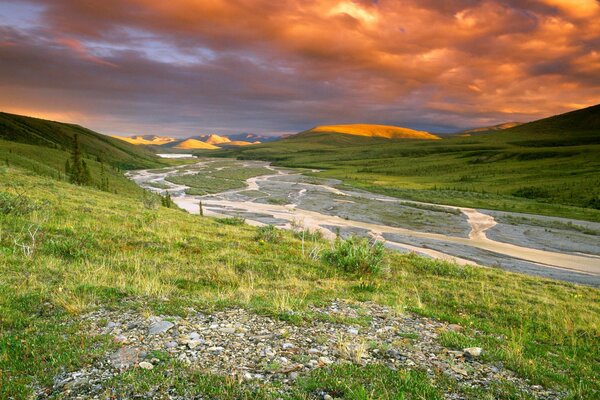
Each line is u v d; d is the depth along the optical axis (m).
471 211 94.69
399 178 184.00
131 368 5.98
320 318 9.37
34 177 48.22
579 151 198.62
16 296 9.16
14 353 6.33
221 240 21.03
